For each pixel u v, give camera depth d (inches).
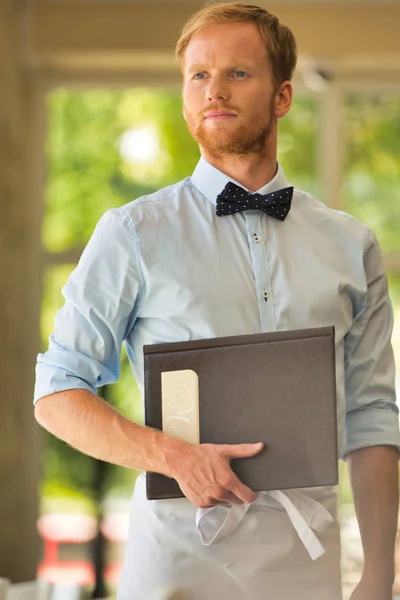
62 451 310.2
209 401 91.2
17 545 301.9
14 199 309.7
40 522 307.4
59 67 320.5
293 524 92.7
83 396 95.6
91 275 98.0
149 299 98.0
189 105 99.7
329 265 101.2
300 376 90.0
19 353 312.7
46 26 311.7
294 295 98.5
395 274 322.3
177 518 95.0
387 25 315.3
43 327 319.9
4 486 299.4
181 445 89.7
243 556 93.8
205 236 99.1
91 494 306.5
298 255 100.4
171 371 92.0
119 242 98.0
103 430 92.9
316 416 89.7
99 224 100.9
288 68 102.7
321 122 326.3
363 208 327.3
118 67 321.4
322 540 96.2
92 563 304.3
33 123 323.0
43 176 323.0
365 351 104.5
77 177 323.0
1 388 300.4
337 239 103.4
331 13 315.0
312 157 326.6
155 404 92.4
